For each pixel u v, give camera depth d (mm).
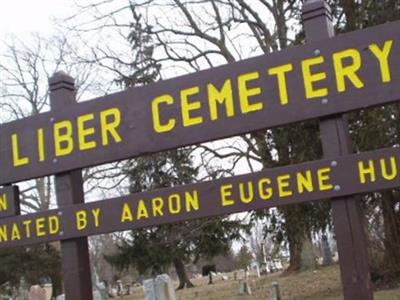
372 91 4066
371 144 12109
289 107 4281
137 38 21500
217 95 4527
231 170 18750
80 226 4852
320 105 4195
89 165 4926
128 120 4824
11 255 30266
